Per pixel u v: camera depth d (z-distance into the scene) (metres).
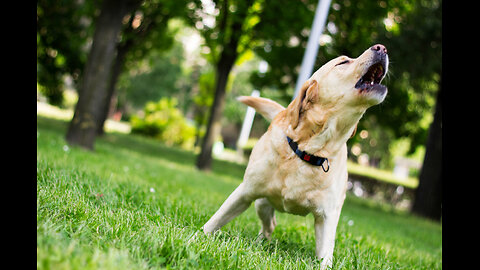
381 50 2.28
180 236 2.20
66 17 13.16
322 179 2.49
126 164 7.11
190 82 37.62
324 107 2.43
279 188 2.55
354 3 10.98
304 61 5.86
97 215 2.37
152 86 35.19
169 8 11.34
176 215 3.10
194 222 3.14
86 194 3.10
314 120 2.44
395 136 14.09
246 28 11.52
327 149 2.47
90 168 4.73
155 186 4.77
